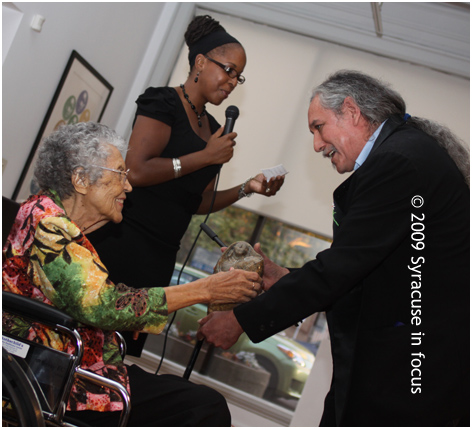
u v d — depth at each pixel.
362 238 1.74
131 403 1.65
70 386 1.49
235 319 1.84
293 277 1.81
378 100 1.96
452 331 1.69
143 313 1.60
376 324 1.75
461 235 1.76
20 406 1.40
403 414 1.65
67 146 1.67
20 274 1.61
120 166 1.72
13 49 3.30
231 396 4.87
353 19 4.88
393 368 1.69
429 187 1.74
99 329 1.74
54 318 1.48
